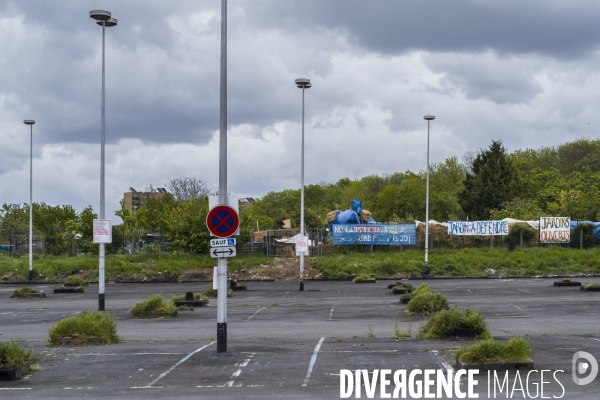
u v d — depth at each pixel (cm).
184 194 8306
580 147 8900
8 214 7012
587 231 5309
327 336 1811
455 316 1698
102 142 2736
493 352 1273
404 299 2794
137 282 4616
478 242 5553
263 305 2855
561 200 6712
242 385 1173
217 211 1488
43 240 6094
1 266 4969
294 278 4600
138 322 2267
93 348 1617
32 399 1097
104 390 1155
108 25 2762
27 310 2812
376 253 5103
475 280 4259
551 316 2267
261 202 9762
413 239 5150
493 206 7350
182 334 1920
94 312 1834
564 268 4653
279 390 1131
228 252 1494
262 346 1599
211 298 3225
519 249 5166
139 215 7075
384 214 8006
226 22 1533
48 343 1680
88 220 5869
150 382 1212
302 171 3772
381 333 1856
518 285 3766
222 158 1498
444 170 9194
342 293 3453
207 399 1076
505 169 7575
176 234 5331
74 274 4931
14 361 1284
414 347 1539
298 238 3681
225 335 1501
